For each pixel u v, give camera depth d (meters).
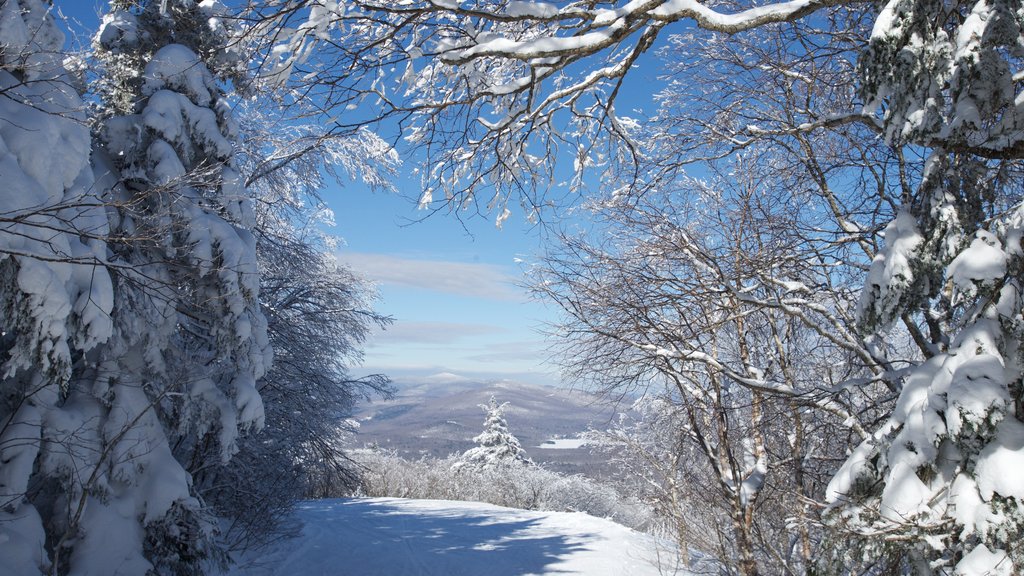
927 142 3.83
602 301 8.98
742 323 9.07
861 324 4.62
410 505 23.61
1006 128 3.79
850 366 8.13
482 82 6.52
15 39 6.40
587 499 30.50
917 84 3.80
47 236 6.27
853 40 6.89
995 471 3.55
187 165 10.00
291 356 16.44
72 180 6.79
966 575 3.54
